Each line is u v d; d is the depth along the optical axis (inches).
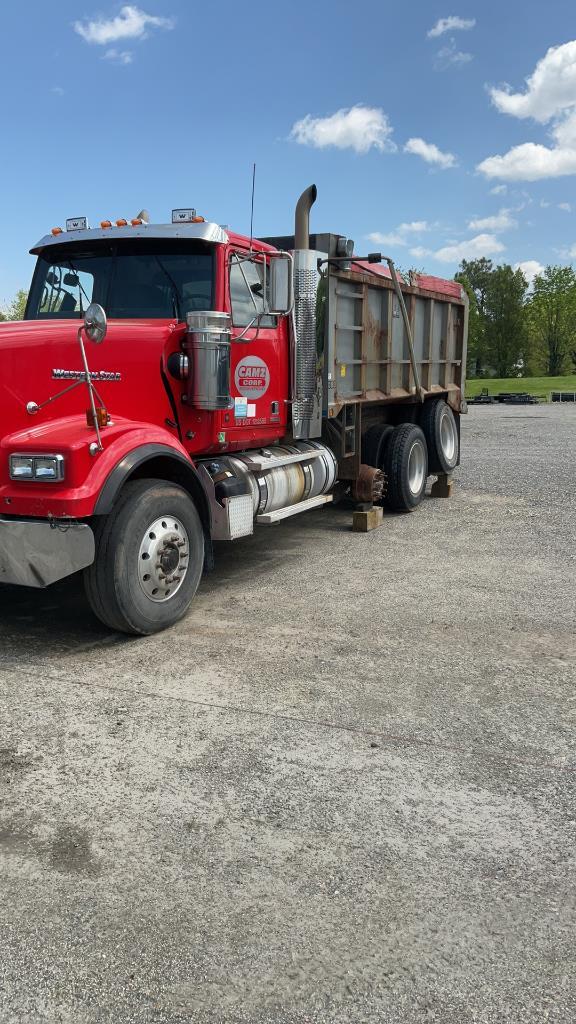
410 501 370.3
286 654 184.5
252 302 247.3
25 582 182.1
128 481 194.5
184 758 134.9
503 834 113.0
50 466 173.2
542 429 876.0
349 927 94.3
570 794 123.5
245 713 152.3
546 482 468.1
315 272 277.3
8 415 185.6
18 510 179.0
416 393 376.8
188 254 229.9
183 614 212.2
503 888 101.5
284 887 101.7
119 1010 83.0
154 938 92.7
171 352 217.6
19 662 181.2
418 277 376.5
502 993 84.8
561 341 3850.9
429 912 97.0
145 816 117.6
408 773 129.6
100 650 188.7
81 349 181.6
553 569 262.2
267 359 257.3
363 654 184.2
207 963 88.9
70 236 239.8
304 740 141.1
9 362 185.5
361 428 343.9
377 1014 82.3
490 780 127.5
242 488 240.1
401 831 113.8
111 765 132.7
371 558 282.2
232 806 120.1
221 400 220.5
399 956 89.8
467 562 274.2
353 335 316.2
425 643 191.6
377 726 146.6
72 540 175.5
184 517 204.1
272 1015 82.2
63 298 244.2
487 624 205.8
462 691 162.4
